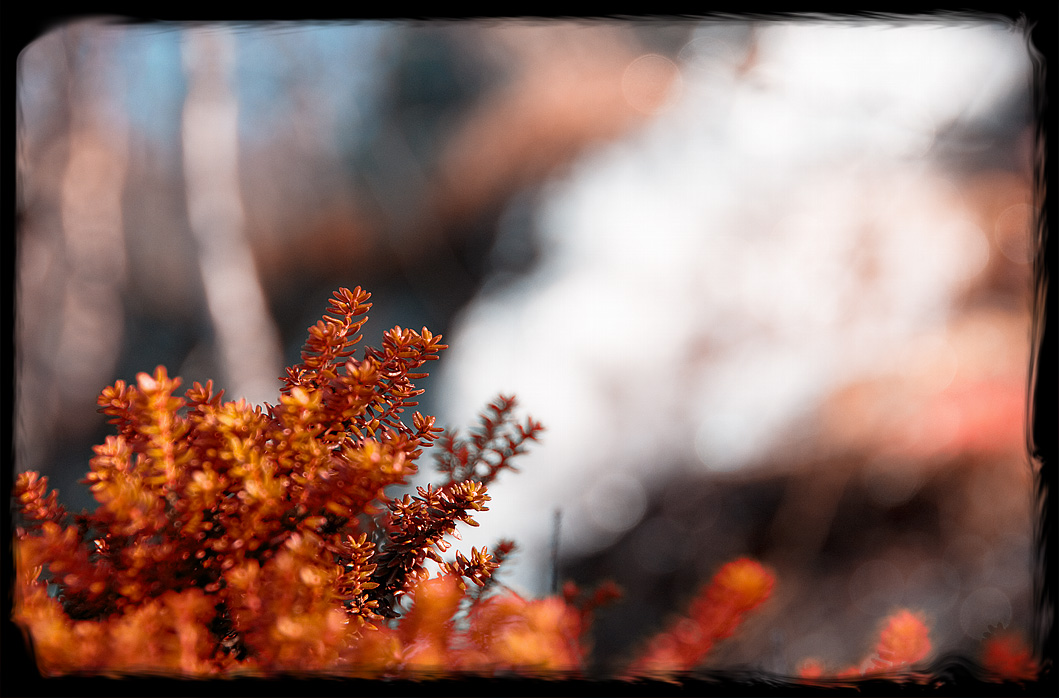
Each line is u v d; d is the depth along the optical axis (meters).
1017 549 1.00
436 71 2.30
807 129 1.56
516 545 0.38
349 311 0.37
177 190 1.92
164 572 0.35
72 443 1.72
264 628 0.34
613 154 1.99
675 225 1.73
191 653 0.34
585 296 1.76
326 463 0.36
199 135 1.87
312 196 2.24
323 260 2.26
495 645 0.36
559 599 0.37
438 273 2.25
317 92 2.17
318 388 0.37
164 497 0.36
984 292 1.22
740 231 1.59
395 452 0.35
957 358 1.17
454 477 0.38
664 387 1.52
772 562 1.19
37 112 1.58
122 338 1.85
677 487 1.37
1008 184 1.27
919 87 1.44
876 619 1.04
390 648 0.34
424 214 2.25
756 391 1.39
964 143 1.36
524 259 2.06
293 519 0.35
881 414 1.20
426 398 1.84
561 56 2.18
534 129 2.16
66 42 1.54
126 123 1.78
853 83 1.51
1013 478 1.03
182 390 1.22
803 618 1.08
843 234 1.42
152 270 1.90
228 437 0.35
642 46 2.04
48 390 1.67
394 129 2.29
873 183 1.43
